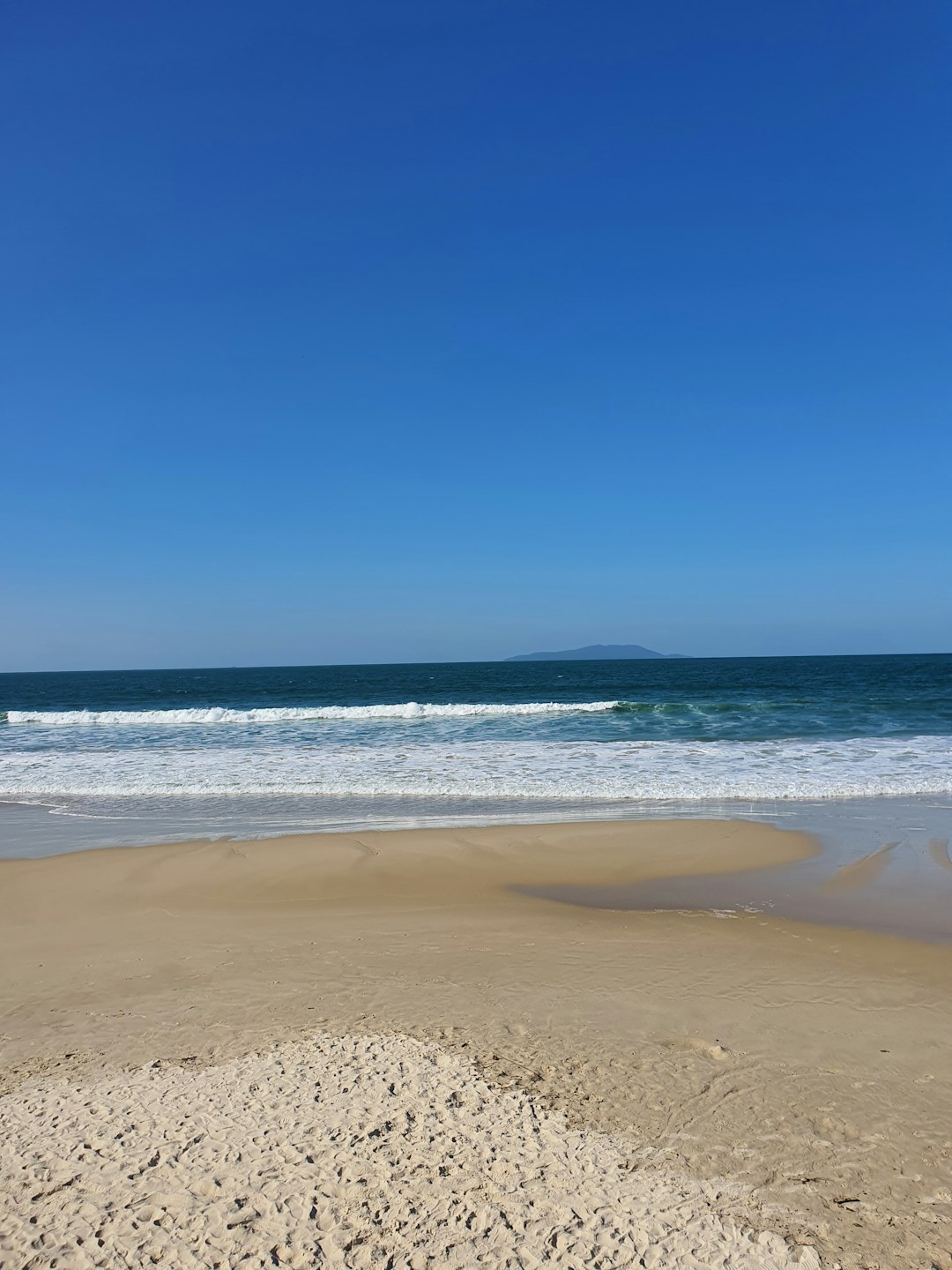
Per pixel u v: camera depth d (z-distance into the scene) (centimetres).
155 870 895
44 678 10662
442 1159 318
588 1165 322
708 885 830
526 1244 274
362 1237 274
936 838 1002
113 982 568
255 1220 281
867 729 2108
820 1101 387
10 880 866
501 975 566
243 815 1191
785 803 1226
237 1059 420
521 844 985
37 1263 259
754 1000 521
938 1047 454
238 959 614
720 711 2689
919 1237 290
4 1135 338
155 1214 283
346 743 1967
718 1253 275
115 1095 375
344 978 564
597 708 2809
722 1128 359
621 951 625
